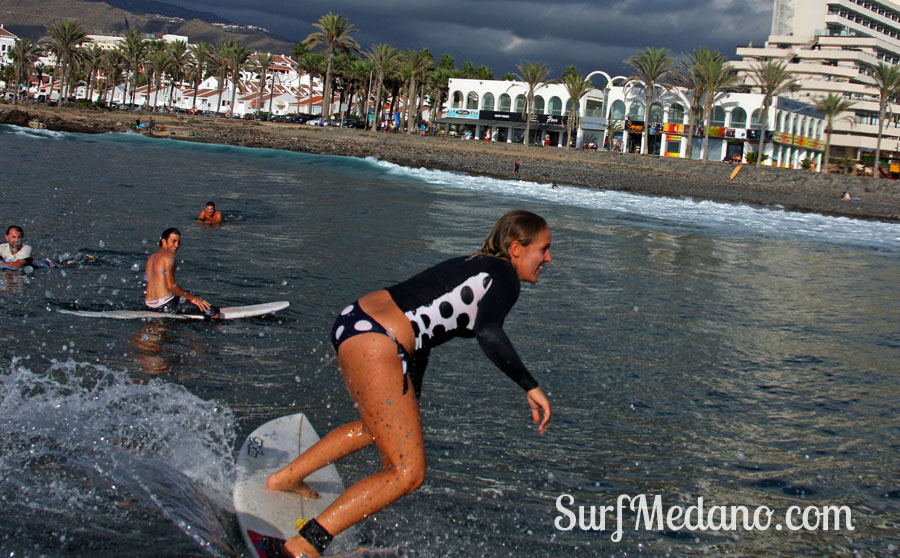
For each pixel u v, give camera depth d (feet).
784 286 43.83
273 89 404.98
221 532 10.64
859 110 335.06
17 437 13.30
